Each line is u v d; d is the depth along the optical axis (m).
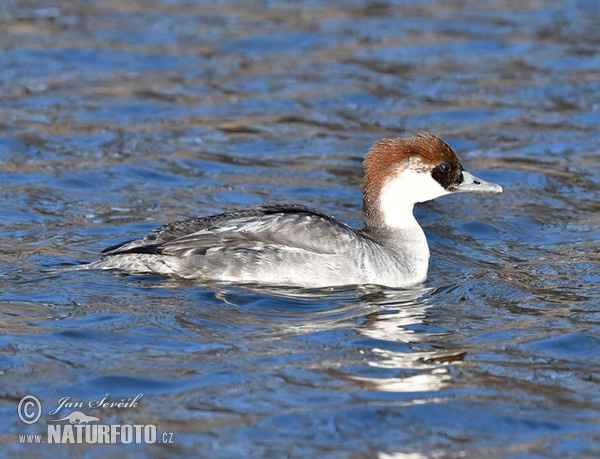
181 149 21.20
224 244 14.41
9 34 27.34
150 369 11.82
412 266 14.99
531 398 11.42
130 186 19.22
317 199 19.00
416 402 11.25
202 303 13.64
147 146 21.27
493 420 10.93
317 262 14.32
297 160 20.98
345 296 14.20
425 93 24.77
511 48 27.84
